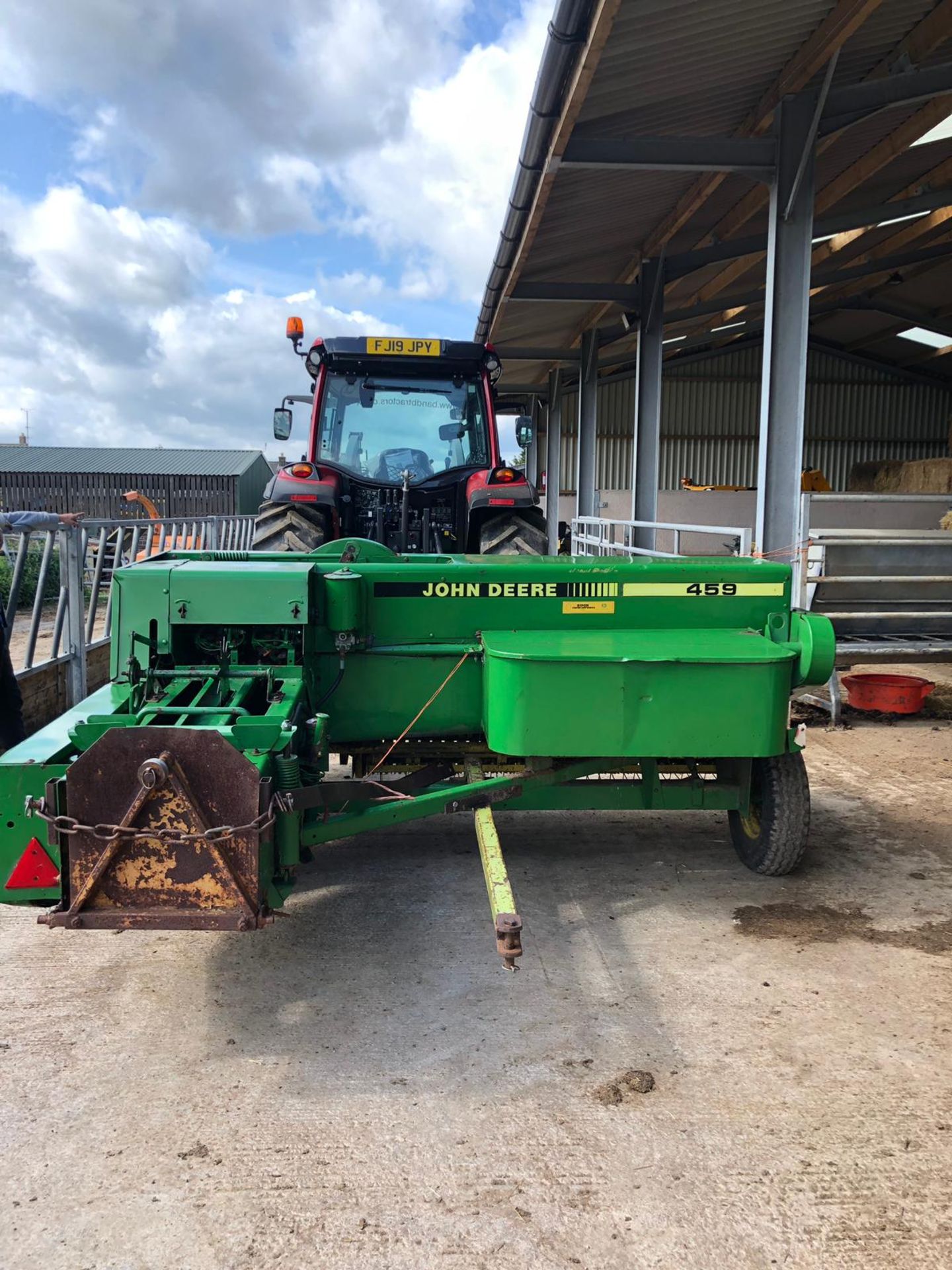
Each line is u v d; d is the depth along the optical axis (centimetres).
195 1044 242
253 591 306
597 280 1128
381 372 668
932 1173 196
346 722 335
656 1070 231
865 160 852
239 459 2605
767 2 500
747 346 1945
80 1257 173
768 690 289
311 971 281
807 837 346
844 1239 178
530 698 287
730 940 301
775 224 616
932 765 507
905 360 1939
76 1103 218
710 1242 177
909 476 1356
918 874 356
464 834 399
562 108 538
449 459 675
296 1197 189
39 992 269
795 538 626
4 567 937
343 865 364
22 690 508
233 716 265
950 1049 240
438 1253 175
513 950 217
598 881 348
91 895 225
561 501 2031
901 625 631
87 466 2497
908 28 591
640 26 501
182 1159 200
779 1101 219
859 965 284
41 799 226
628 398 2000
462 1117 213
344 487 666
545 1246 176
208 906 225
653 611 338
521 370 1748
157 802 222
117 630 305
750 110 673
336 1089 224
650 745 289
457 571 332
